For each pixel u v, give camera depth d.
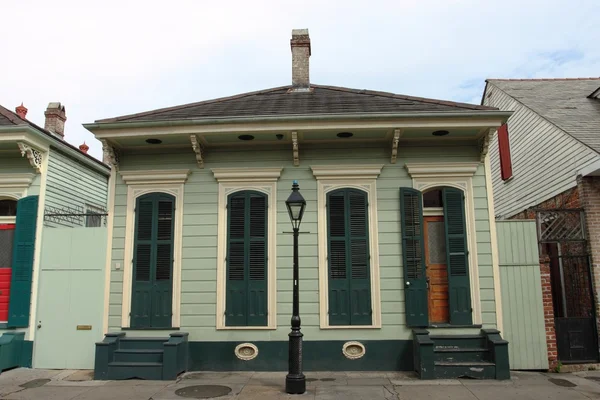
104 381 7.89
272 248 8.79
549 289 8.55
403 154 9.02
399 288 8.58
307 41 11.55
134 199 9.13
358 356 8.38
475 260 8.62
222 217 8.95
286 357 8.45
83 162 11.66
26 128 8.77
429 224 9.08
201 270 8.81
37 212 9.33
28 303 8.95
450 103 9.37
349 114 8.25
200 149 8.89
